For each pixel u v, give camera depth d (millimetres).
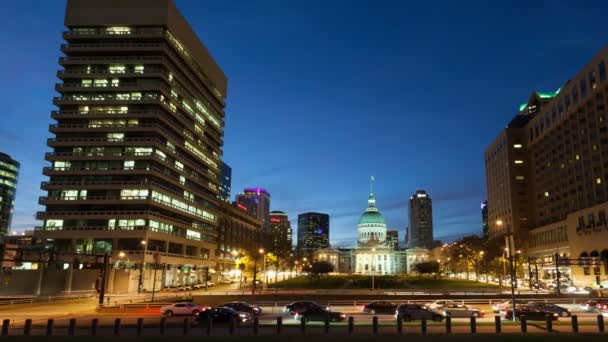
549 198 171250
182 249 141500
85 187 123875
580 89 146750
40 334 38625
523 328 39000
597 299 74875
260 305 74438
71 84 130000
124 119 128875
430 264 184500
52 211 122812
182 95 143500
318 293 90375
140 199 122500
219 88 175625
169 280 131000
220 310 48906
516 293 95000
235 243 194250
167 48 134250
